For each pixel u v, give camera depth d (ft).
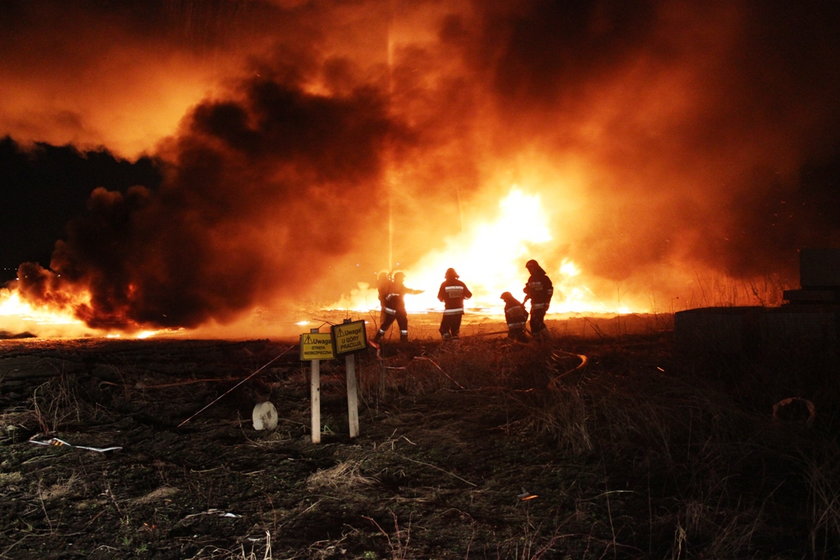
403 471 15.42
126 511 13.04
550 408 18.66
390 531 12.31
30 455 16.29
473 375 24.84
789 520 12.22
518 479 14.82
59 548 11.49
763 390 20.21
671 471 14.60
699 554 11.00
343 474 15.08
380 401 22.03
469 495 13.97
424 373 24.90
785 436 15.97
